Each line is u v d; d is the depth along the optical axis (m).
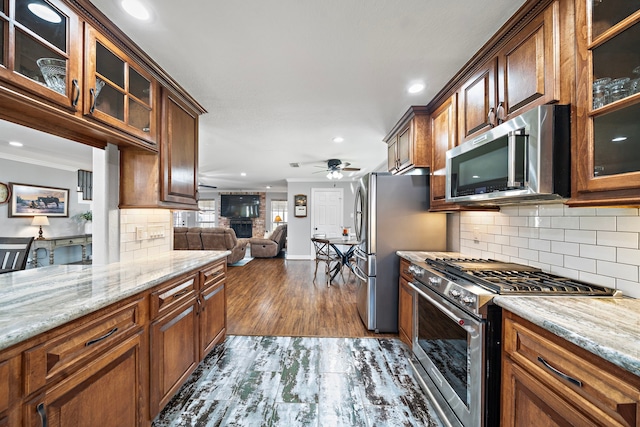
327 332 2.71
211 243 6.00
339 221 7.29
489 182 1.43
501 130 1.32
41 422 0.82
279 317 3.11
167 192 1.88
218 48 1.58
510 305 1.06
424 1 1.23
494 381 1.17
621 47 0.90
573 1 1.04
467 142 1.61
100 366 1.05
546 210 1.55
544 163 1.09
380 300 2.71
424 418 1.57
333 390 1.81
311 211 7.27
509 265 1.72
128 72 1.51
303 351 2.33
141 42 1.51
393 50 1.60
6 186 3.77
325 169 5.70
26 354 0.79
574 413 0.79
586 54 0.98
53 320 0.85
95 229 1.78
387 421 1.54
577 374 0.80
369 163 5.04
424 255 2.32
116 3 1.22
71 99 1.17
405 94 2.18
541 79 1.17
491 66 1.52
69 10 1.16
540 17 1.18
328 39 1.50
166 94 1.87
